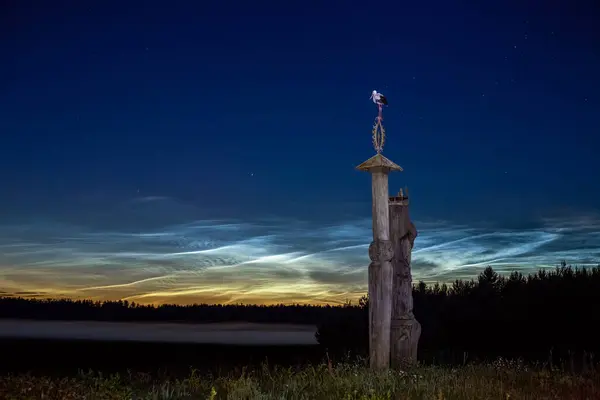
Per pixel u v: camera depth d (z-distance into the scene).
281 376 12.91
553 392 11.16
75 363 25.33
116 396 11.26
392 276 13.99
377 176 14.02
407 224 14.81
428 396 10.42
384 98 14.30
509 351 22.70
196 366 21.12
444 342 25.52
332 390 11.22
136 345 50.78
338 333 26.28
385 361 13.44
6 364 24.66
